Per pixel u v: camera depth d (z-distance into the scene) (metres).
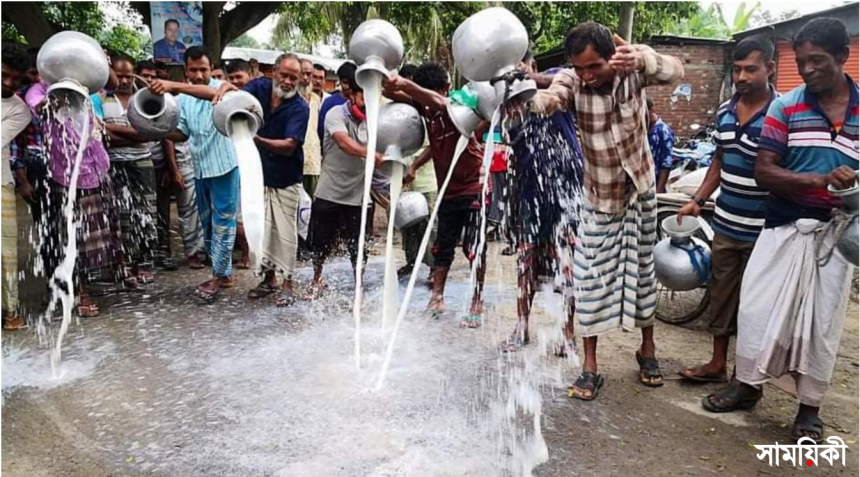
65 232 4.26
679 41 11.25
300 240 5.95
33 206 4.80
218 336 3.97
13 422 2.85
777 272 2.80
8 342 3.85
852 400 3.25
